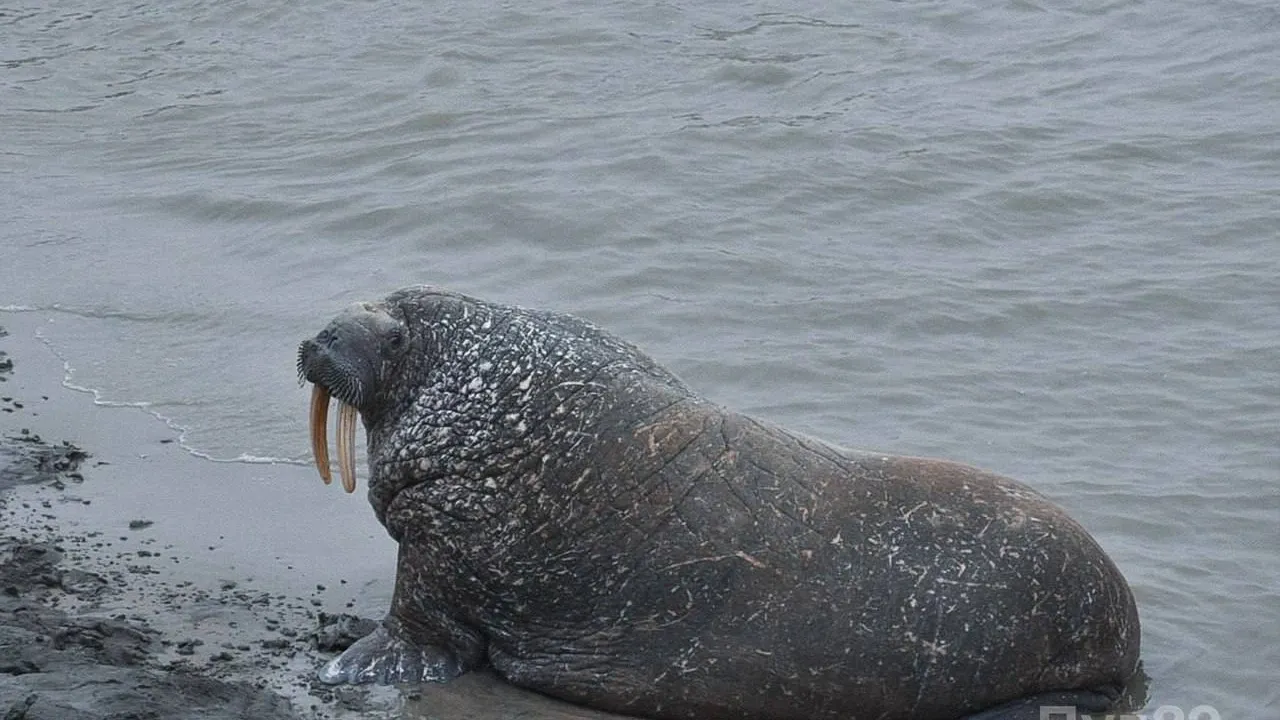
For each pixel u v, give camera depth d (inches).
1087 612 786.8
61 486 1049.5
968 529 788.0
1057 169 1594.5
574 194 1560.0
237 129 1850.4
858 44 2003.0
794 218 1517.0
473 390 826.8
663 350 1267.2
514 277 1416.1
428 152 1710.1
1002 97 1803.6
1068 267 1390.3
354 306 860.0
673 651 797.9
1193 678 837.2
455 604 834.8
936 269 1396.4
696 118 1771.7
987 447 1097.4
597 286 1390.3
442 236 1501.0
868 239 1472.7
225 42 2185.0
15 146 1838.1
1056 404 1159.6
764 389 1200.8
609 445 807.7
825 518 791.7
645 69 1951.3
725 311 1333.7
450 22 2151.8
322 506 1026.7
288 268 1459.2
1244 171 1566.2
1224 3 2025.1
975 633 776.9
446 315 850.1
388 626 855.1
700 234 1481.3
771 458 807.1
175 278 1444.4
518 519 812.0
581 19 2130.9
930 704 783.1
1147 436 1107.3
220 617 885.8
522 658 831.1
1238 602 904.3
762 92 1863.9
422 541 831.7
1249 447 1082.7
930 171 1600.6
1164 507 1011.3
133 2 2394.2
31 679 764.0
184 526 996.6
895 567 781.3
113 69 2114.9
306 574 943.0
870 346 1263.5
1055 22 2033.7
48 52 2204.7
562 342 834.8
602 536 803.4
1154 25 1989.4
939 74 1894.7
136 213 1606.8
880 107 1788.9
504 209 1534.2
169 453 1103.0
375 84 1951.3
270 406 1176.8
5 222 1599.4
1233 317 1282.0
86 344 1307.8
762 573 787.4
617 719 805.2
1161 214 1485.0
